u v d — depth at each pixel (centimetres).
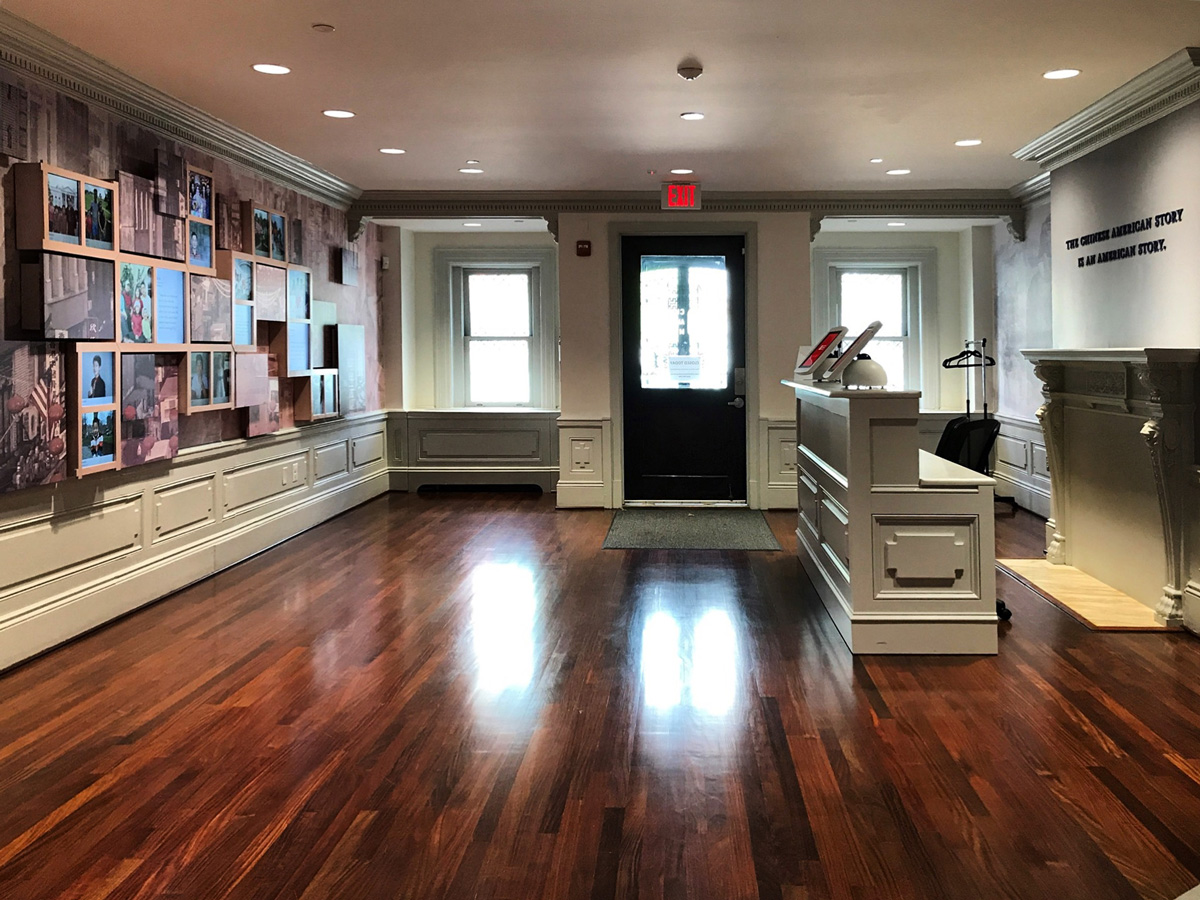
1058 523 571
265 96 473
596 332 784
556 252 912
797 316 772
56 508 415
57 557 417
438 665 392
